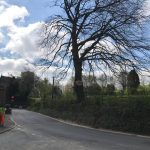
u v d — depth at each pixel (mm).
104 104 41781
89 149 20188
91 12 50188
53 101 76375
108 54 49281
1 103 106062
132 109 34906
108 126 38094
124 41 47625
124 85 55031
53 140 25250
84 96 53562
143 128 33094
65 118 55500
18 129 35406
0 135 29031
